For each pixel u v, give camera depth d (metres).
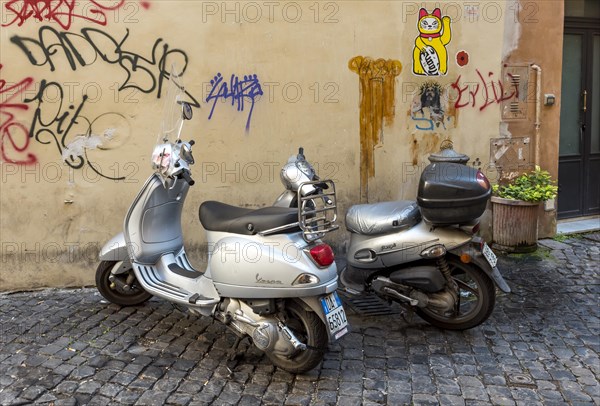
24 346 4.14
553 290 5.41
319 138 5.83
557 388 3.75
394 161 6.08
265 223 3.78
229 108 5.58
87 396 3.52
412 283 4.37
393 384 3.78
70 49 5.20
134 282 4.79
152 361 3.99
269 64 5.62
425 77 6.09
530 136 6.62
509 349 4.27
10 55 5.11
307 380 3.81
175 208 4.59
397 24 5.93
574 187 7.60
